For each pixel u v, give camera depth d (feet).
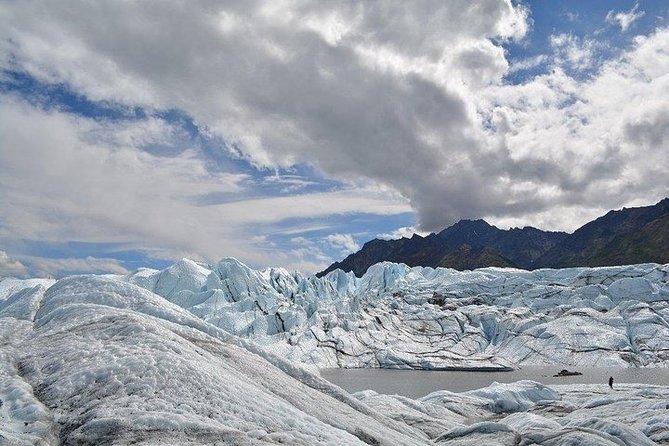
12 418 74.23
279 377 129.29
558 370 461.37
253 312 622.13
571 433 110.52
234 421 79.15
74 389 85.15
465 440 123.65
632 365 473.26
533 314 643.86
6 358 105.19
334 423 105.29
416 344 579.07
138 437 67.51
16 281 607.78
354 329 585.22
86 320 133.28
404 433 127.13
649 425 141.69
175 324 146.51
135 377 87.86
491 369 479.00
